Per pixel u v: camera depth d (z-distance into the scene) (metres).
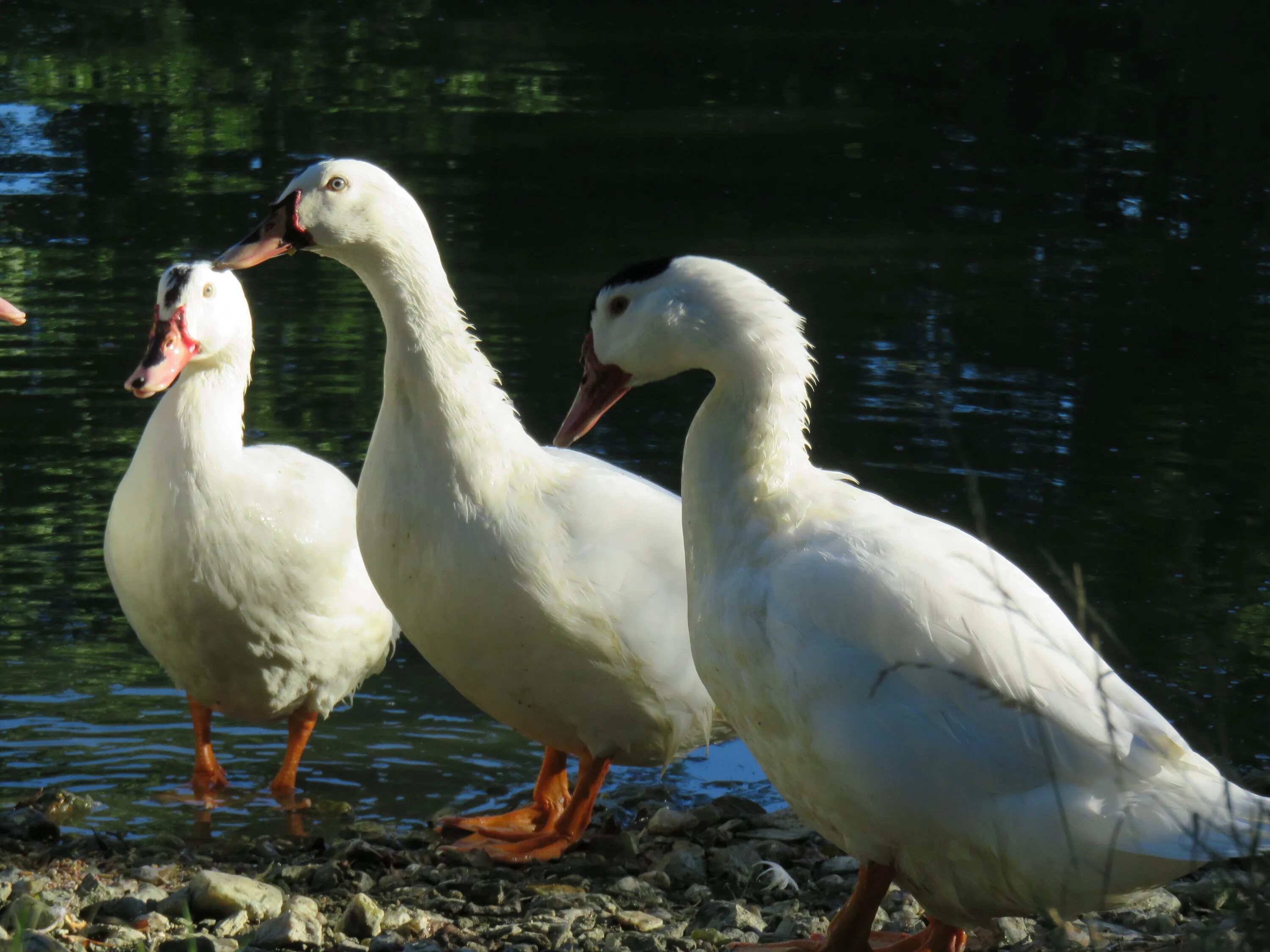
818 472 5.79
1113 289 16.30
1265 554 10.05
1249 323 15.13
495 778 8.07
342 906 6.41
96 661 9.04
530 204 19.44
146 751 8.24
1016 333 14.66
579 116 24.50
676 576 7.15
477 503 6.89
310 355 13.34
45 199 18.73
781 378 5.65
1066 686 5.08
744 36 30.42
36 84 25.69
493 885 6.59
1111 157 22.33
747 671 5.47
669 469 11.34
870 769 5.10
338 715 8.75
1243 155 22.42
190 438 7.77
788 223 18.83
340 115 24.20
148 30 30.42
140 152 21.52
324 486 8.10
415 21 31.69
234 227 17.61
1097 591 9.55
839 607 5.17
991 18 31.94
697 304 5.74
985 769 5.00
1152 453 11.73
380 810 7.68
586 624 6.93
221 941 5.88
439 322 6.97
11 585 9.66
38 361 13.08
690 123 24.16
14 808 7.47
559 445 6.15
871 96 25.91
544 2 33.44
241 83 26.22
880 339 14.41
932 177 21.22
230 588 7.75
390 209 7.04
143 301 14.70
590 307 6.16
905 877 5.46
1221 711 5.42
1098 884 4.96
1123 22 31.41
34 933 5.56
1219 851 4.76
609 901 6.49
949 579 5.23
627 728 7.21
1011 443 11.88
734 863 6.90
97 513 10.55
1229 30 30.67
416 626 7.15
